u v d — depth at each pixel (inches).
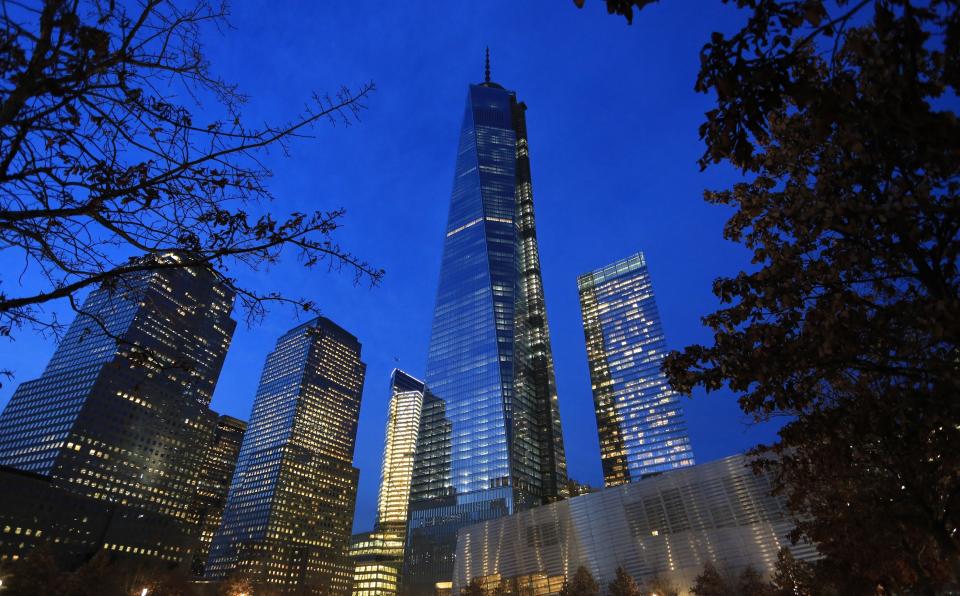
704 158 290.7
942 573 800.9
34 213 316.5
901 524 746.8
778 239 526.9
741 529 4320.9
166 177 344.2
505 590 5310.0
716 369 486.3
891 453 634.2
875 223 406.6
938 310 351.3
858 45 261.3
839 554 984.9
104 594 5123.0
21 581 4379.9
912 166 362.9
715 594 3801.7
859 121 267.9
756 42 261.6
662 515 4803.2
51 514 7165.4
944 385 391.2
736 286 482.9
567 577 5098.4
